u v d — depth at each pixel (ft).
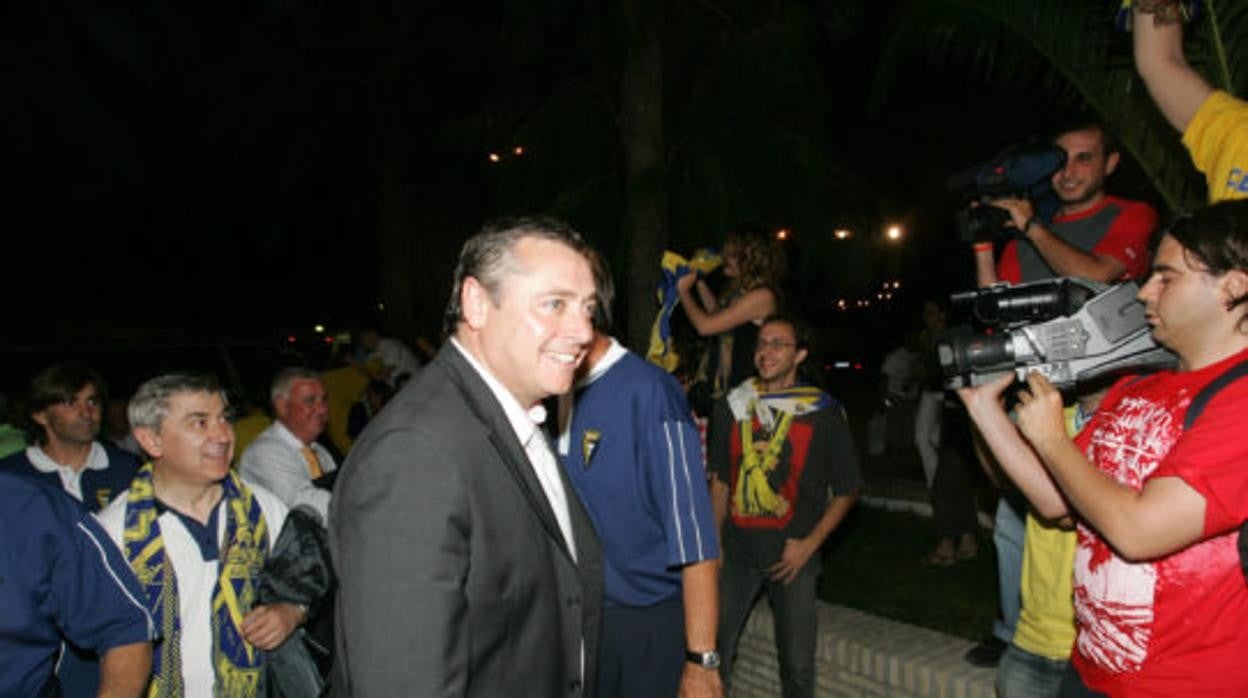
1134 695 5.90
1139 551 5.52
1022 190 8.82
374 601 4.75
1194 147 8.00
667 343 13.38
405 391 5.56
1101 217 9.34
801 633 11.77
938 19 13.35
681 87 20.79
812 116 19.74
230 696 8.33
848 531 20.21
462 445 5.17
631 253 18.63
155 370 25.18
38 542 6.74
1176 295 5.85
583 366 8.38
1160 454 5.87
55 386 12.05
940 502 17.60
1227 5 10.12
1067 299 6.58
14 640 6.66
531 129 20.56
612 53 20.07
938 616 14.58
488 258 5.56
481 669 5.16
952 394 8.46
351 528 4.97
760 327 12.47
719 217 18.72
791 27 18.78
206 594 8.41
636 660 8.54
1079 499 5.85
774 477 11.93
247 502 8.91
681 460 8.22
